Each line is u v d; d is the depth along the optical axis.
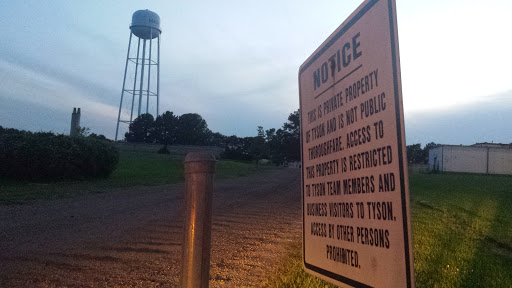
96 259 5.91
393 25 1.65
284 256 6.08
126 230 8.12
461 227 8.28
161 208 11.38
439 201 12.93
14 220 8.92
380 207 1.72
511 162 34.16
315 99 2.48
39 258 5.92
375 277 1.73
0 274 5.13
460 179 25.09
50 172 17.00
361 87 1.91
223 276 5.13
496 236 7.31
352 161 1.98
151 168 29.00
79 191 14.61
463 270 5.08
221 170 34.94
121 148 54.09
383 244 1.69
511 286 4.44
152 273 5.25
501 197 14.23
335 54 2.21
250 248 6.75
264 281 4.84
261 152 56.38
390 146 1.66
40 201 11.94
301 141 2.70
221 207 12.27
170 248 6.63
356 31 1.97
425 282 4.58
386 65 1.70
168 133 68.56
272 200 14.72
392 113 1.64
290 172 38.22
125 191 15.63
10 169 16.20
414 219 9.33
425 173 35.16
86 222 8.94
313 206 2.44
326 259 2.23
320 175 2.36
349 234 1.99
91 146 18.61
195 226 2.01
